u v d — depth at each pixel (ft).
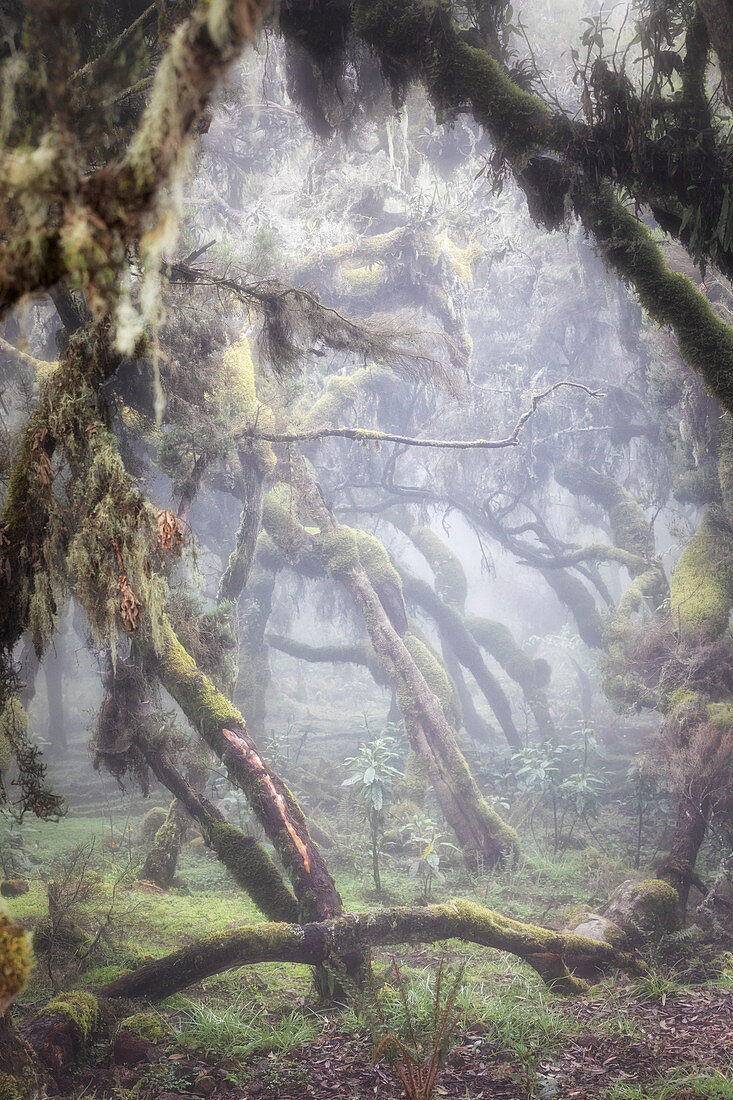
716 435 42.42
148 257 5.06
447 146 47.37
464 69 19.81
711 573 40.70
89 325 11.94
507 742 62.49
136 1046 20.33
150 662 28.68
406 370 32.01
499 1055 20.76
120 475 11.76
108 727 28.99
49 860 37.35
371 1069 19.63
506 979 26.07
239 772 27.81
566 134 19.51
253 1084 19.25
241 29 4.70
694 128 18.67
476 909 24.91
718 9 16.08
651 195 19.76
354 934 23.43
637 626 46.11
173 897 32.89
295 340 28.99
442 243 49.37
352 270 49.96
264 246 29.73
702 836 31.48
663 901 28.43
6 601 12.32
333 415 52.95
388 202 57.26
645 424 57.77
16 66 5.44
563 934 25.98
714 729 33.19
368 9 19.80
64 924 24.84
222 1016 22.44
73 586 13.00
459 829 40.68
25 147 5.02
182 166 5.08
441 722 43.39
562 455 60.29
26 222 4.95
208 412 30.07
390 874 38.27
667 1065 19.72
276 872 27.07
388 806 45.16
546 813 47.19
